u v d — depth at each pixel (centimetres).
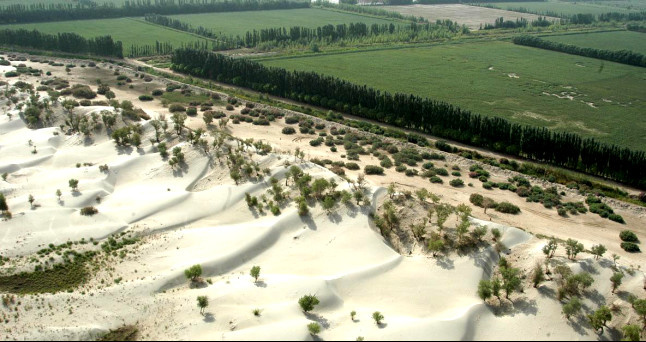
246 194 10525
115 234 9662
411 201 10231
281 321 7169
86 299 7769
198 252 8975
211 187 11412
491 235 9156
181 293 7931
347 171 12662
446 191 11831
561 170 12988
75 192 10869
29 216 9831
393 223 9700
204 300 7419
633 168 12244
